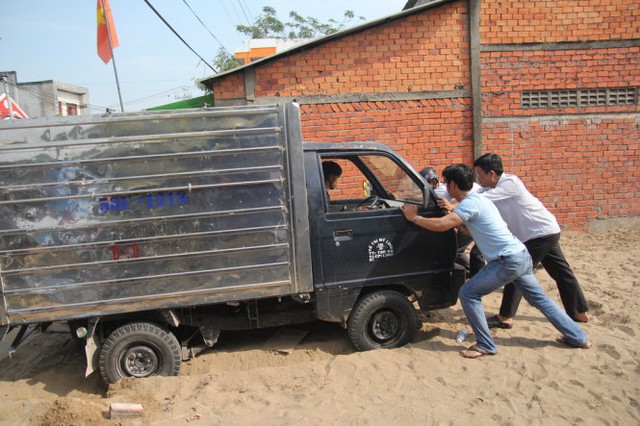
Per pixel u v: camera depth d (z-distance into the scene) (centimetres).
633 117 813
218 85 747
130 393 372
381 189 488
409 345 443
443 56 772
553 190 813
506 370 393
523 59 787
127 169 376
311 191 414
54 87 2072
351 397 363
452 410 341
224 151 384
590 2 789
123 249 379
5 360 481
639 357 402
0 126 362
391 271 431
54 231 371
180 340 441
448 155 786
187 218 384
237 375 405
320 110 758
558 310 426
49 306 375
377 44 760
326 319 423
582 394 353
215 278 392
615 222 829
